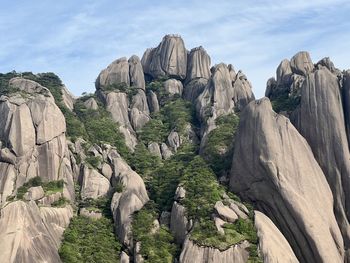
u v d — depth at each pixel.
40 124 79.12
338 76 80.38
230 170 77.31
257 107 75.25
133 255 67.44
